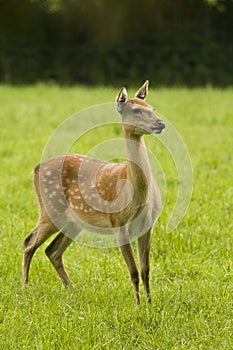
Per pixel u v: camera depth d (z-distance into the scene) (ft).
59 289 37.42
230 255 42.60
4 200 55.83
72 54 168.04
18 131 93.40
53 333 31.81
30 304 35.01
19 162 72.08
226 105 116.06
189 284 37.65
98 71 165.78
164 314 33.37
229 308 34.40
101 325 32.63
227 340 31.37
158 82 160.56
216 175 63.62
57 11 163.53
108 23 168.86
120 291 36.83
